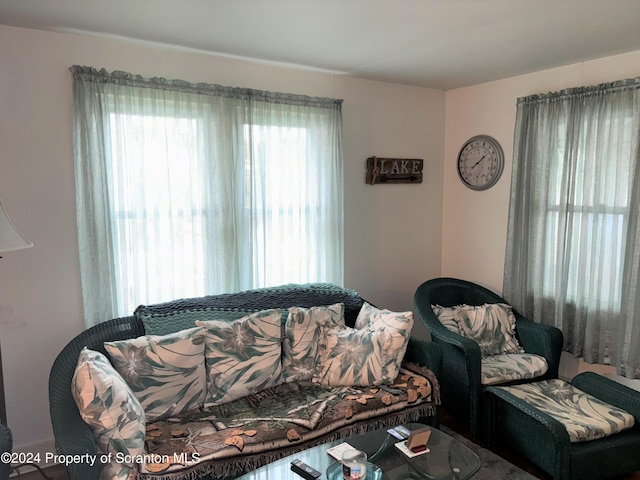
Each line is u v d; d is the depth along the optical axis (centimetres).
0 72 231
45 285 251
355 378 251
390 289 393
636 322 272
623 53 283
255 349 247
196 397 229
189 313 255
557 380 279
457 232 405
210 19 223
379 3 203
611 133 282
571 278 312
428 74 340
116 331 237
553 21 226
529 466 247
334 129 333
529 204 330
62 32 242
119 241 262
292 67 317
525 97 327
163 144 271
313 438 212
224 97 286
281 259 320
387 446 194
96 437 178
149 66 269
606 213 288
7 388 245
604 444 223
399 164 381
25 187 242
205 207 287
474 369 269
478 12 215
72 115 247
